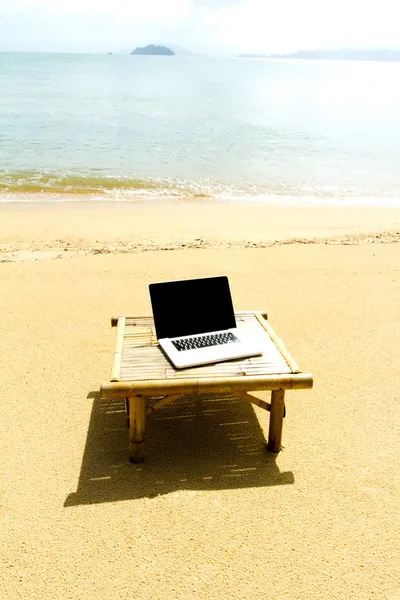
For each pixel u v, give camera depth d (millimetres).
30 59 149625
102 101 31250
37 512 2553
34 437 3148
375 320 4918
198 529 2467
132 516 2539
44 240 7770
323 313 5043
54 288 5551
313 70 122562
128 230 8453
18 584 2162
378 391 3730
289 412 3473
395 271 6320
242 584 2180
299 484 2795
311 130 21453
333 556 2334
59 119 22797
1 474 2816
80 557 2299
